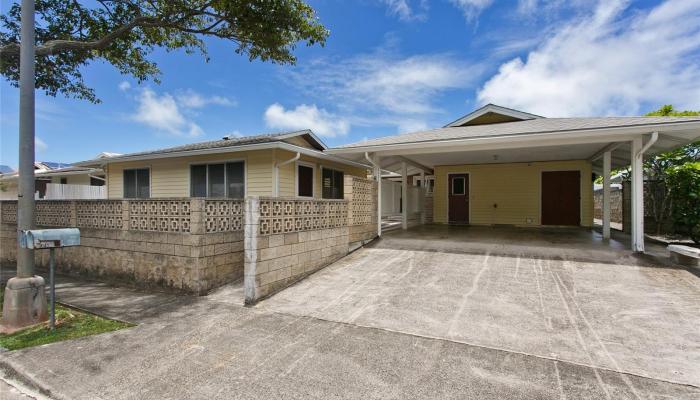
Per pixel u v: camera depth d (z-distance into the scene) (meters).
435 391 2.47
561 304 4.11
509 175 11.76
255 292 4.61
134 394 2.52
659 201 8.96
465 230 10.07
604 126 6.11
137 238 5.71
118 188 11.60
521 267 5.58
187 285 5.16
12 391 2.71
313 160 10.33
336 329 3.67
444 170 12.65
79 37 7.48
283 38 7.46
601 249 6.62
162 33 8.15
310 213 5.79
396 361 2.94
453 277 5.24
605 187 8.26
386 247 7.35
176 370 2.87
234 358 3.06
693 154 9.77
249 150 8.91
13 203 7.97
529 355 2.98
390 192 10.16
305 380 2.66
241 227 5.86
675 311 3.80
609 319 3.66
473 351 3.08
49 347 3.37
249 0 6.40
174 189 10.25
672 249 5.65
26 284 4.06
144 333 3.70
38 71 7.34
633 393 2.39
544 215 11.31
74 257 6.68
